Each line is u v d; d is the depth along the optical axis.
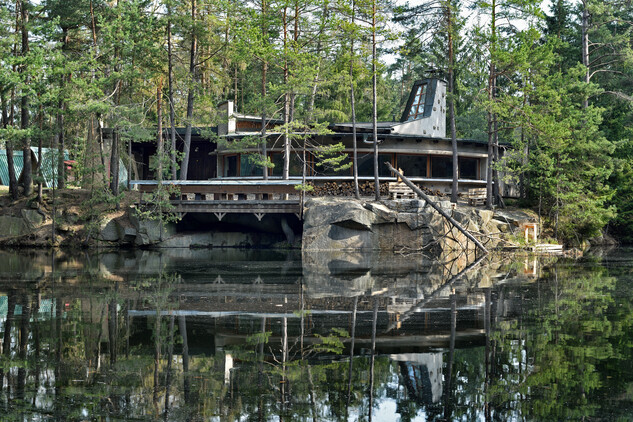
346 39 32.81
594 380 7.66
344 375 7.95
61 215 33.16
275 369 8.21
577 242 34.91
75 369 8.22
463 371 8.09
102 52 33.44
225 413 6.54
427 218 29.70
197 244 33.06
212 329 10.80
